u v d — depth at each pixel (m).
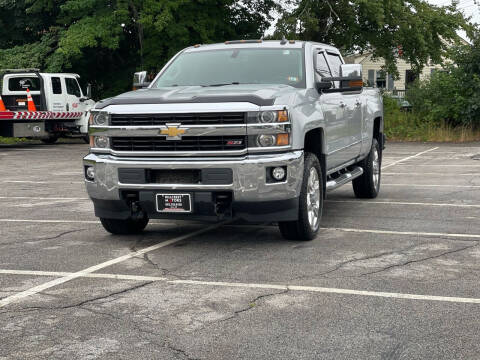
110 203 7.14
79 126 25.61
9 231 8.12
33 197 11.27
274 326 4.48
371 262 6.25
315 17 29.17
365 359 3.89
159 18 27.28
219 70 8.20
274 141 6.66
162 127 6.79
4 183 13.38
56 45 30.70
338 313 4.74
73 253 6.83
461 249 6.80
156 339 4.26
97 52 31.39
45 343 4.21
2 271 6.08
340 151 8.60
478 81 26.42
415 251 6.72
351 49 32.25
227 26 30.38
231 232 7.90
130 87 32.16
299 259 6.41
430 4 31.06
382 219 8.66
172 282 5.63
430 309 4.81
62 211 9.71
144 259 6.52
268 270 5.99
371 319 4.61
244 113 6.64
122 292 5.34
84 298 5.18
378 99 11.06
